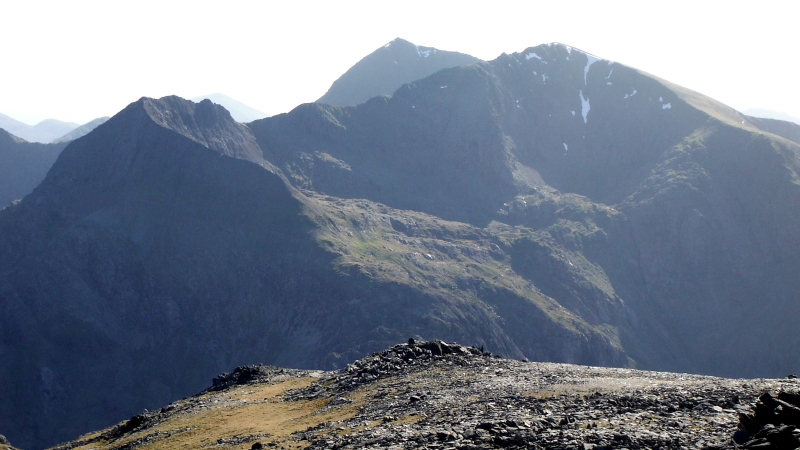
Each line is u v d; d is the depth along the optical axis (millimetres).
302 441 50688
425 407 52656
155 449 64062
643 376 57938
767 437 29219
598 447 33125
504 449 35375
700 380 52219
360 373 75750
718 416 36844
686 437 33469
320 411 64438
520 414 43594
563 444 34094
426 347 80000
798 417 30406
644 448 32375
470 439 37656
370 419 53125
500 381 59375
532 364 70188
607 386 51188
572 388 51719
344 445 44219
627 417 38938
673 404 40844
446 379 64625
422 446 38250
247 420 68562
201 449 58531
